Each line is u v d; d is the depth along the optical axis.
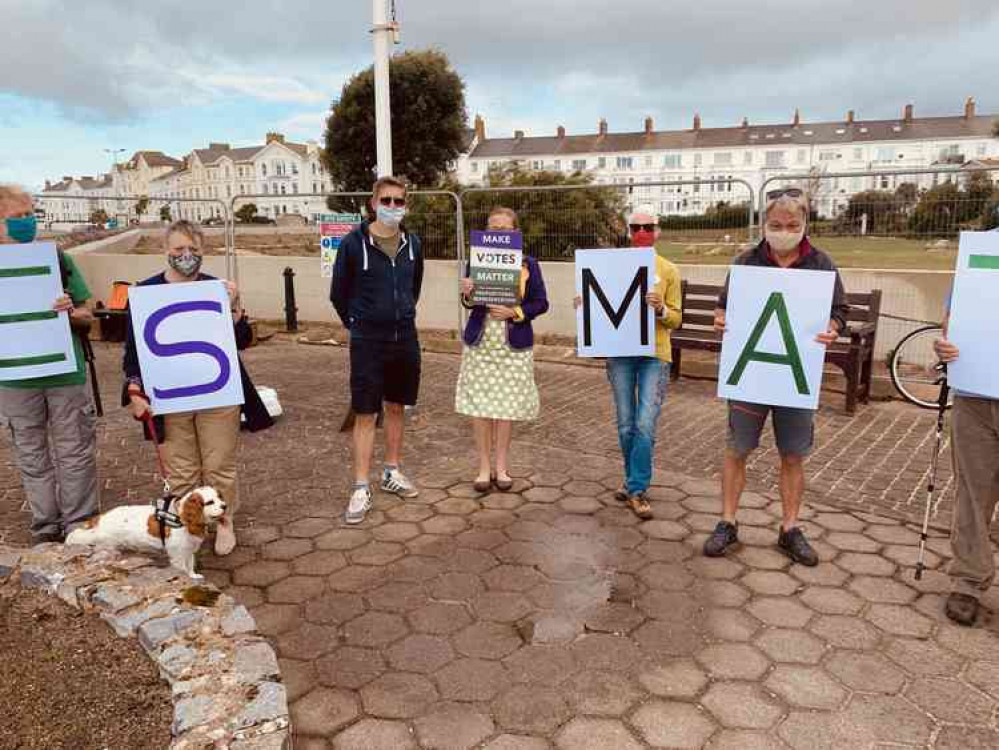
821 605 3.31
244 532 4.13
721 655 2.94
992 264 2.98
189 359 3.61
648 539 4.01
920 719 2.55
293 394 7.33
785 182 9.49
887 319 7.82
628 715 2.58
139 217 17.14
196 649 2.55
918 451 5.46
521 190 9.52
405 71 24.14
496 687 2.74
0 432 6.04
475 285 4.28
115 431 6.05
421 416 6.50
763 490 4.69
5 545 3.59
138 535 3.42
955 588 3.21
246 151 82.00
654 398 4.21
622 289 4.07
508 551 3.88
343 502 4.57
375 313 4.18
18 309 3.64
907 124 69.44
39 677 2.55
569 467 5.16
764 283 3.55
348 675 2.82
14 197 3.71
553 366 8.64
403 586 3.52
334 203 17.94
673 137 71.25
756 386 3.61
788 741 2.45
